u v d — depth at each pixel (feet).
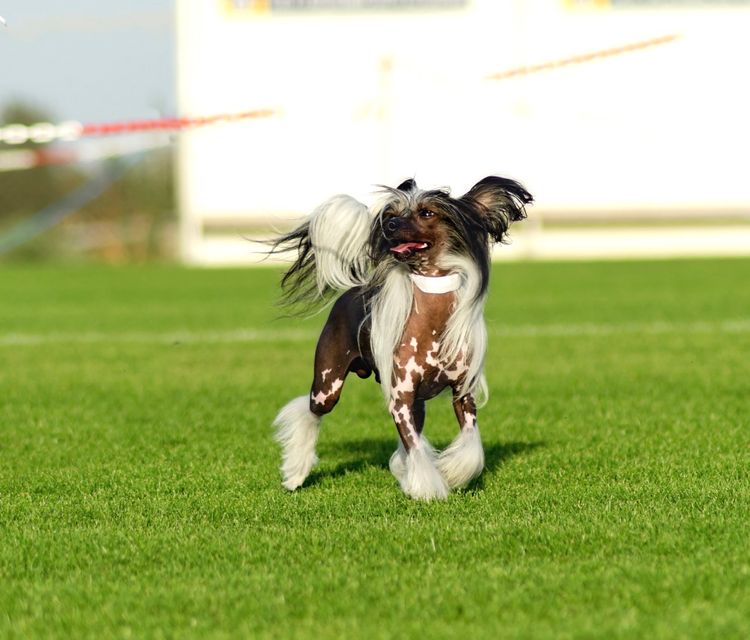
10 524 28.71
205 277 150.92
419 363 28.48
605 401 48.55
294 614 21.12
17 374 60.85
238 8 181.06
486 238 28.78
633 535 25.98
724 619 20.13
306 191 184.55
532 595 21.74
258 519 28.55
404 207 28.32
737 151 183.11
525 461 35.81
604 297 105.91
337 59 181.88
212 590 22.56
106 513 29.63
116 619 21.03
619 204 184.44
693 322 83.05
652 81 181.78
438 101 182.09
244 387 55.16
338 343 30.22
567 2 180.96
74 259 200.85
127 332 82.84
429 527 26.78
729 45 180.96
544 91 182.09
